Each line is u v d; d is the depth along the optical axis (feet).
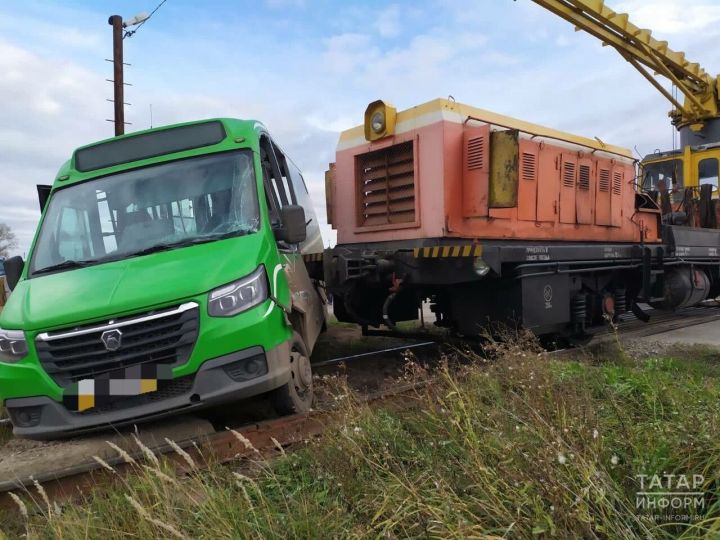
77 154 17.34
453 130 20.99
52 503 10.96
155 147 17.03
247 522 8.64
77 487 11.21
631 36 33.96
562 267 22.68
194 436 13.99
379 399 14.85
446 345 26.91
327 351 27.94
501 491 8.59
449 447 10.84
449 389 13.25
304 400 16.06
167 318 13.03
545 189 24.06
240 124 17.42
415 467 10.64
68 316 13.07
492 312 21.36
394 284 20.95
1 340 13.57
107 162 17.06
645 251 27.43
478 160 20.66
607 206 27.78
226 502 9.15
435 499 8.65
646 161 45.29
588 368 15.48
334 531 8.66
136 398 13.05
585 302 24.50
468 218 21.07
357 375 22.59
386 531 8.00
